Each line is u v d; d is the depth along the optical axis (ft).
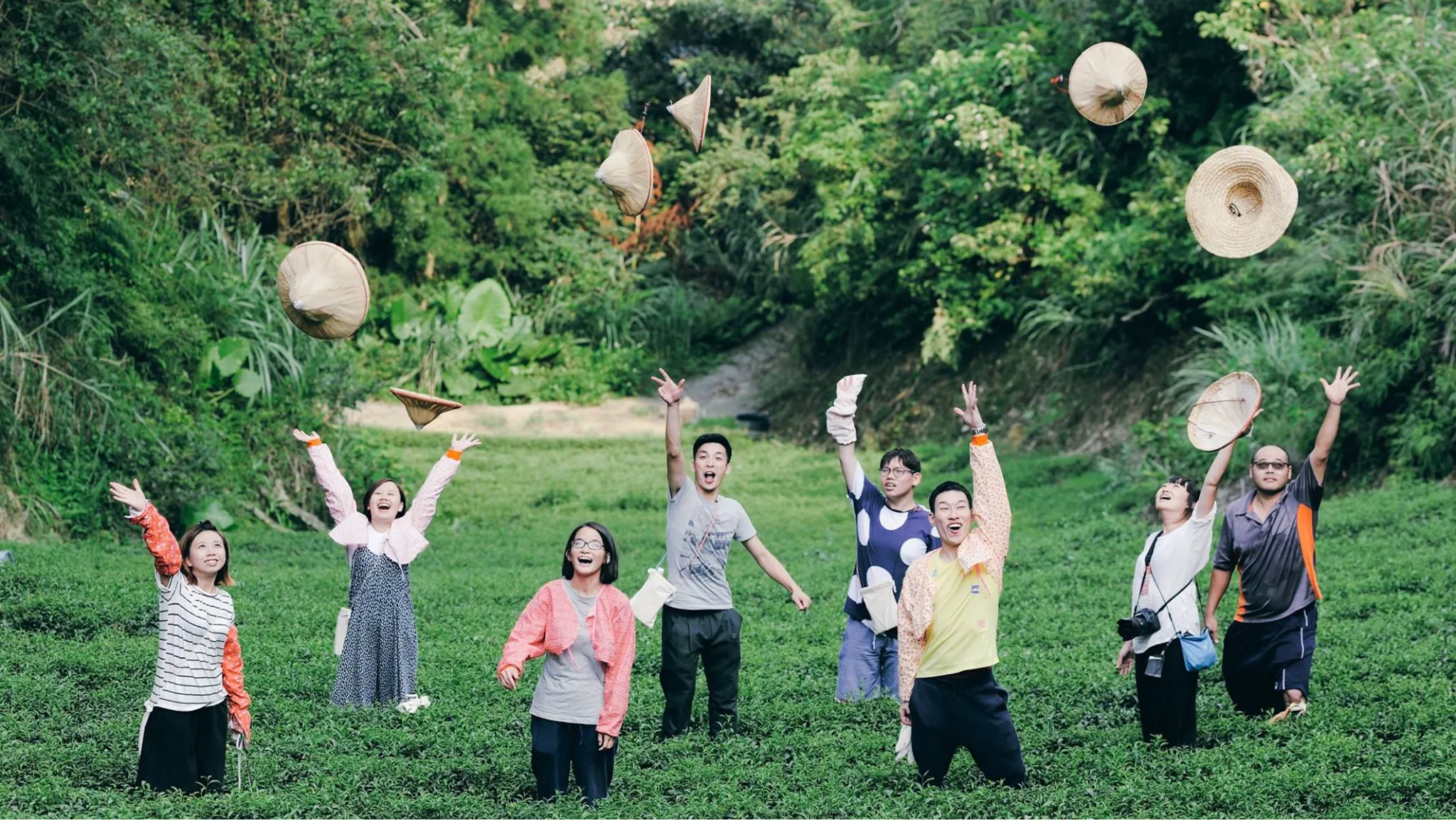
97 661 31.60
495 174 110.22
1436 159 51.65
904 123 83.20
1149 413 70.90
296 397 64.49
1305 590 26.35
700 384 109.60
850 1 106.52
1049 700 29.45
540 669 33.22
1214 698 28.89
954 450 79.05
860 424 92.73
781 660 34.14
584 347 108.68
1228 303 61.67
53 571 39.83
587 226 119.44
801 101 104.99
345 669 29.19
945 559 22.91
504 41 116.16
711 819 22.02
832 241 88.12
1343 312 55.36
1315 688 28.25
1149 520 56.49
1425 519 45.52
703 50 125.18
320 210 84.02
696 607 27.43
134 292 58.03
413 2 84.79
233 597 41.04
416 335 101.30
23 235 52.54
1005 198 77.71
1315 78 56.29
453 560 53.11
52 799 22.15
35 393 51.90
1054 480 69.00
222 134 74.64
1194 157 70.59
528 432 95.25
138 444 54.39
